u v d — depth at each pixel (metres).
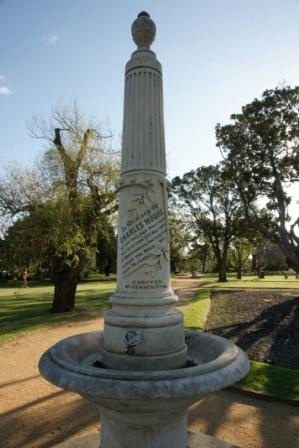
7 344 10.37
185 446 3.69
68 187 16.20
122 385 2.82
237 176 20.33
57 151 16.44
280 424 5.16
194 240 43.09
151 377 2.89
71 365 3.18
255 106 19.06
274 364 8.23
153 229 3.92
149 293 3.80
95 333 4.57
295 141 19.19
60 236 15.05
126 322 3.63
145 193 3.93
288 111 18.91
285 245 19.27
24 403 6.05
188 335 4.56
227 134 19.98
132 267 3.87
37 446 4.62
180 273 67.94
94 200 16.86
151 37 4.23
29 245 15.30
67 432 5.01
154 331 3.59
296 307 16.30
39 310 18.14
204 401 6.02
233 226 40.03
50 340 10.90
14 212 15.83
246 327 12.65
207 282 37.75
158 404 2.94
